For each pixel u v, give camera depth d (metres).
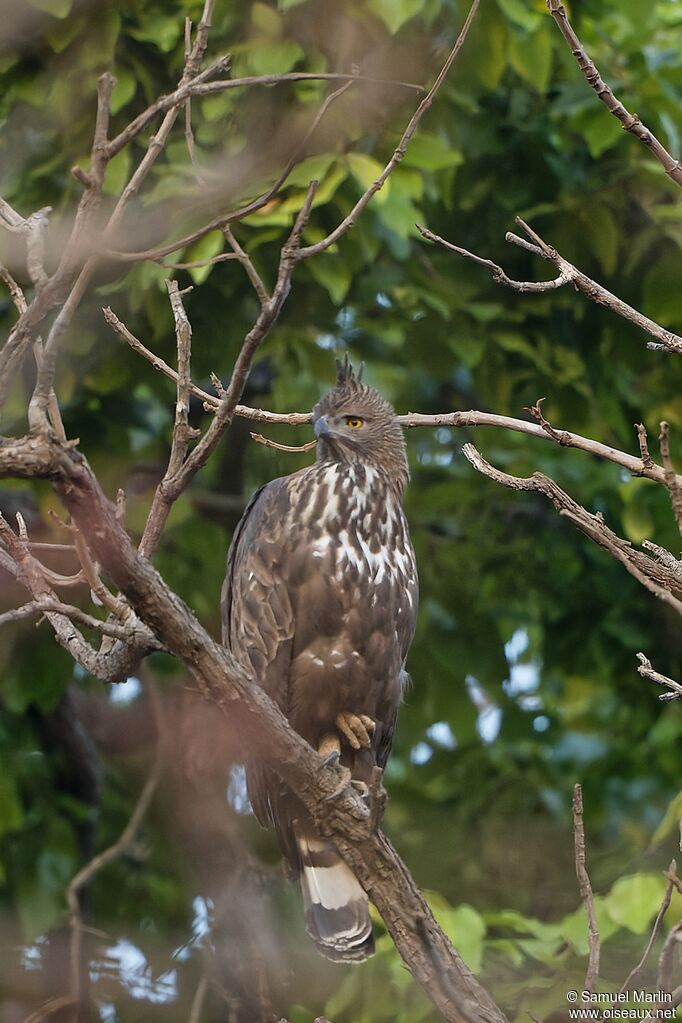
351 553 8.41
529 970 9.85
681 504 5.10
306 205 5.40
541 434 6.96
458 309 12.63
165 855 13.38
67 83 11.02
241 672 6.14
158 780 10.75
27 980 10.12
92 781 13.04
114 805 13.80
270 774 7.96
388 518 8.70
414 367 13.66
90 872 10.05
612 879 12.27
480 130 12.44
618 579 14.01
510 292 12.84
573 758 14.66
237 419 13.46
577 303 12.78
